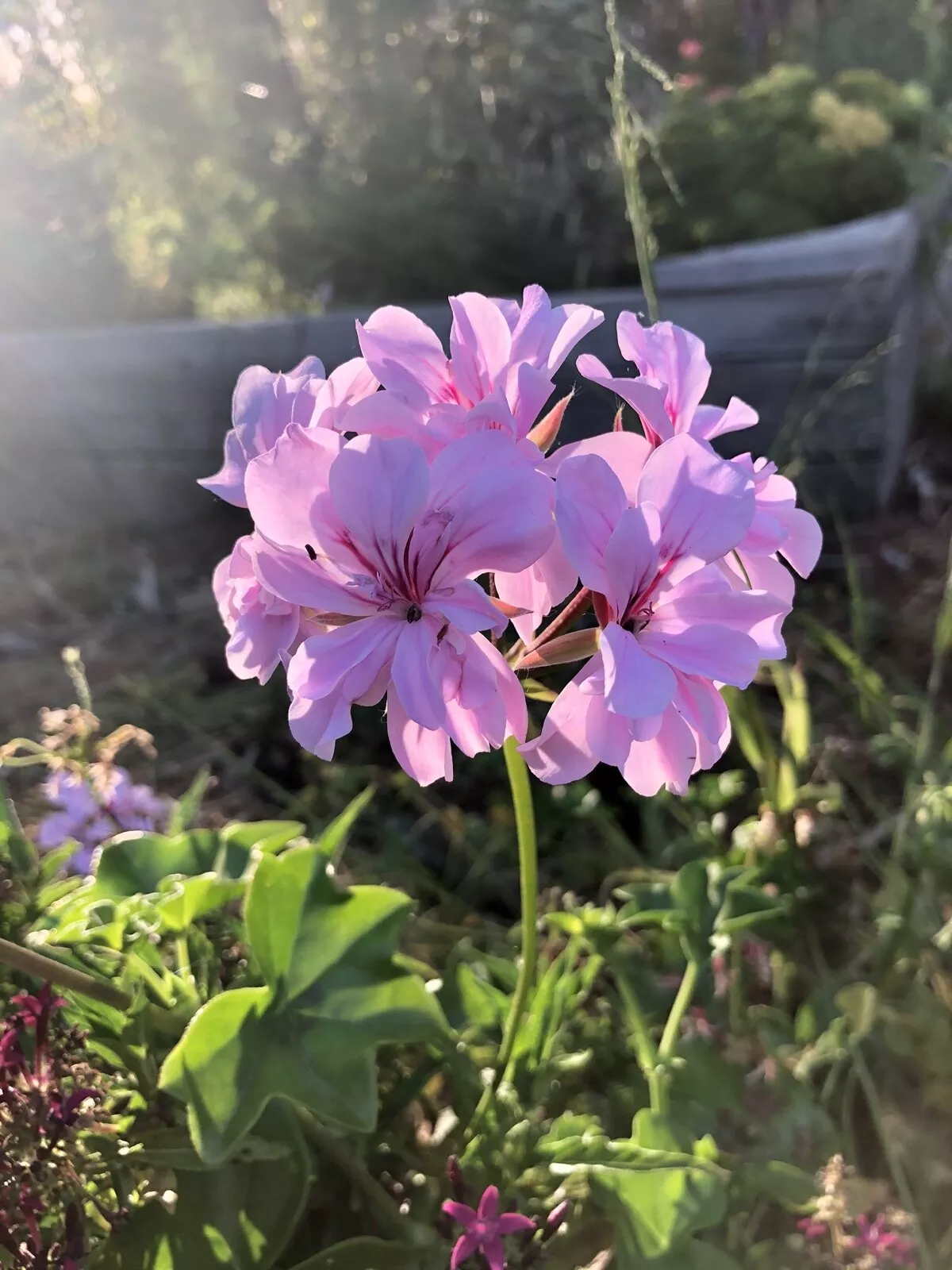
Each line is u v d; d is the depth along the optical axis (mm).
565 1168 205
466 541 158
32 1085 177
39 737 474
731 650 157
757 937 291
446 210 696
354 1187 222
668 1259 206
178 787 444
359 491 155
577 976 267
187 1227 197
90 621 586
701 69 914
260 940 209
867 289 542
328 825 405
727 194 660
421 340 179
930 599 501
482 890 381
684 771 168
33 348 685
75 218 804
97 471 703
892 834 352
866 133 656
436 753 171
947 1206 256
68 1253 173
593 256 681
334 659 156
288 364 652
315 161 737
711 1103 242
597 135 675
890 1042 273
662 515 161
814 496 578
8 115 780
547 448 185
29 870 233
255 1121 189
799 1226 224
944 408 726
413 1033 203
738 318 568
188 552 662
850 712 433
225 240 769
